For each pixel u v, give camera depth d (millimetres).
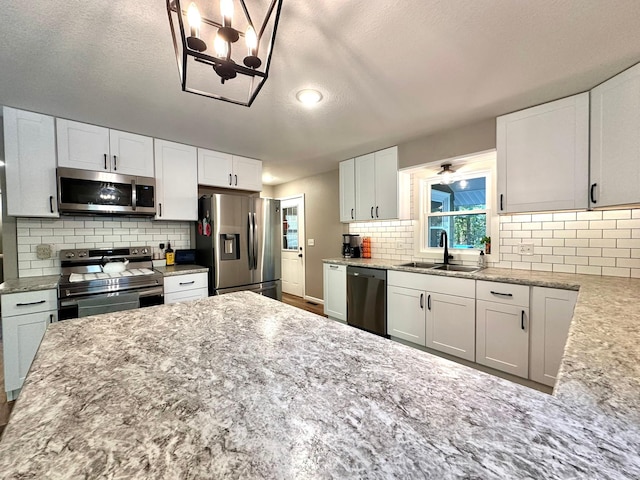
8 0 1151
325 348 871
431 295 2574
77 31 1345
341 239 4281
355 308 3268
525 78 1786
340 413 540
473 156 2518
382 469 406
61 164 2322
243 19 1279
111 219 2873
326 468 409
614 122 1746
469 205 2965
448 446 448
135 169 2695
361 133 2715
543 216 2389
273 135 2766
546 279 2004
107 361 782
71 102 2057
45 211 2268
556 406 547
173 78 1756
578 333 909
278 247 3678
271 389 630
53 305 2131
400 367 738
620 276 2055
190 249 3393
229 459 427
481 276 2240
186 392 620
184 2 1171
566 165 2008
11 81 1769
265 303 1437
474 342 2303
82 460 425
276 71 1688
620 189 1716
